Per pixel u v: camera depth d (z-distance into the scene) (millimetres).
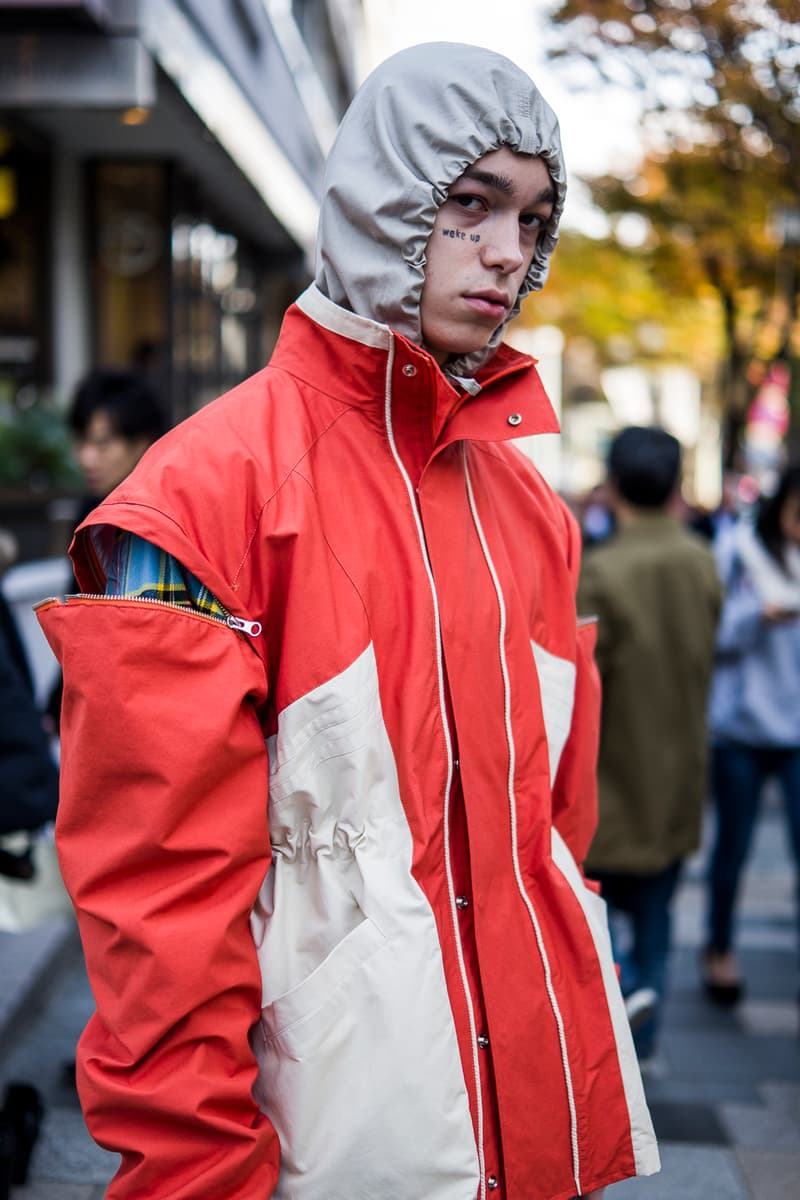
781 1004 4258
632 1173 1470
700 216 9117
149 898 1243
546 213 1440
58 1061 3430
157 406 3303
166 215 9023
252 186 10672
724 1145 3131
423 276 1381
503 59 1388
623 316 18750
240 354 13688
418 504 1416
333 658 1306
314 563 1319
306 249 15203
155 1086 1230
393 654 1358
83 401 3250
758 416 11266
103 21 6043
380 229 1371
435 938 1313
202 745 1239
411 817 1333
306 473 1354
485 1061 1371
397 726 1342
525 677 1451
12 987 3668
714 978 4270
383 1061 1272
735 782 4223
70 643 1253
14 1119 2693
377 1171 1268
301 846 1333
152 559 1308
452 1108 1291
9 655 2914
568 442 34938
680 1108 3375
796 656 4145
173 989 1220
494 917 1387
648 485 3549
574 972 1462
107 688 1236
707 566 3584
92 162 8922
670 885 3592
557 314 19469
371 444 1411
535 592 1538
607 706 3492
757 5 6137
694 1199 2814
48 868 2795
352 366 1404
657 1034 3859
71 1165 2809
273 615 1330
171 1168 1231
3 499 5809
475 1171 1300
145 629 1241
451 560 1402
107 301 9023
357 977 1285
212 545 1303
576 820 1642
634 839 3445
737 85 6539
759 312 10984
